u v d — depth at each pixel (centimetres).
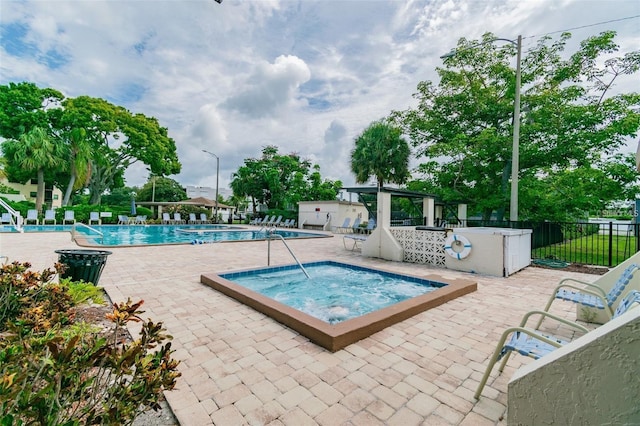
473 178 1323
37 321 180
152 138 2550
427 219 1090
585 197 1014
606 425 96
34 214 1772
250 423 176
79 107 2086
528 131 1164
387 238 780
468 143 1340
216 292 443
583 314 349
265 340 287
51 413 116
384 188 1101
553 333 315
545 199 1110
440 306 400
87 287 365
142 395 132
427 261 720
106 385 134
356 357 257
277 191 2625
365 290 541
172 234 1680
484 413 188
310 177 2734
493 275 599
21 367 123
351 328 286
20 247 862
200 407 189
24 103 1931
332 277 620
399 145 1647
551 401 106
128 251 875
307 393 206
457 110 1452
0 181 2091
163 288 463
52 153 1930
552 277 582
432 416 185
